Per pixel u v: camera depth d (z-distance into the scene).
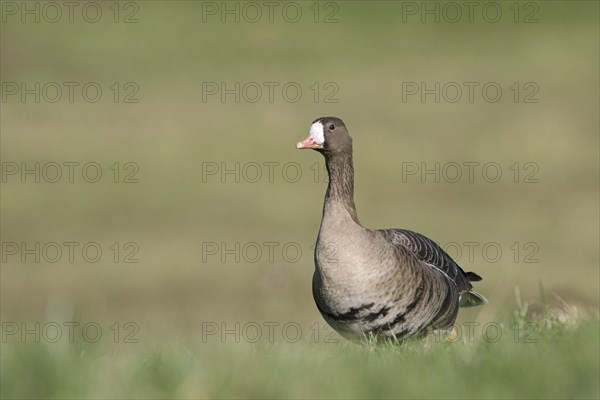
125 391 11.29
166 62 75.19
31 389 11.42
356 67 73.94
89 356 13.18
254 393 11.15
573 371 11.27
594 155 53.28
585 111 60.94
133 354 14.28
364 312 16.56
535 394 10.82
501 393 10.92
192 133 58.72
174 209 47.06
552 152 54.09
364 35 81.75
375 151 55.12
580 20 81.88
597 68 70.31
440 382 11.26
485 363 11.67
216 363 12.30
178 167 53.28
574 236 41.72
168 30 82.06
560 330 13.81
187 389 11.09
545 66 71.38
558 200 46.88
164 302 34.91
